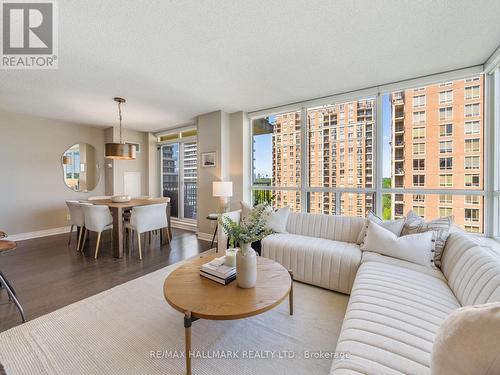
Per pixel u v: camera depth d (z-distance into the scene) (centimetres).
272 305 142
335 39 205
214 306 138
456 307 138
